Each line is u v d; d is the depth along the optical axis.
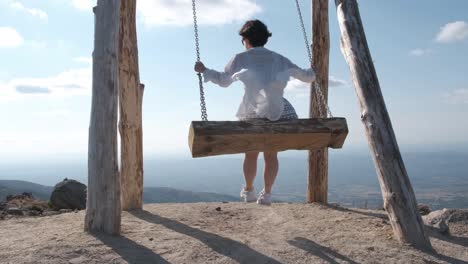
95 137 4.42
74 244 3.96
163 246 4.08
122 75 5.88
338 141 4.00
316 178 6.76
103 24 4.52
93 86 4.49
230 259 3.85
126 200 5.95
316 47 6.55
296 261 3.88
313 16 6.58
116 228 4.37
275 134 3.78
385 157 4.62
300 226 5.12
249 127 3.74
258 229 4.96
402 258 4.07
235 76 4.07
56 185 8.61
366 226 5.14
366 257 4.05
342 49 5.15
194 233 4.59
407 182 4.59
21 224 5.11
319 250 4.18
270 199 4.57
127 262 3.65
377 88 4.81
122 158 5.95
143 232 4.55
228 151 3.80
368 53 4.94
